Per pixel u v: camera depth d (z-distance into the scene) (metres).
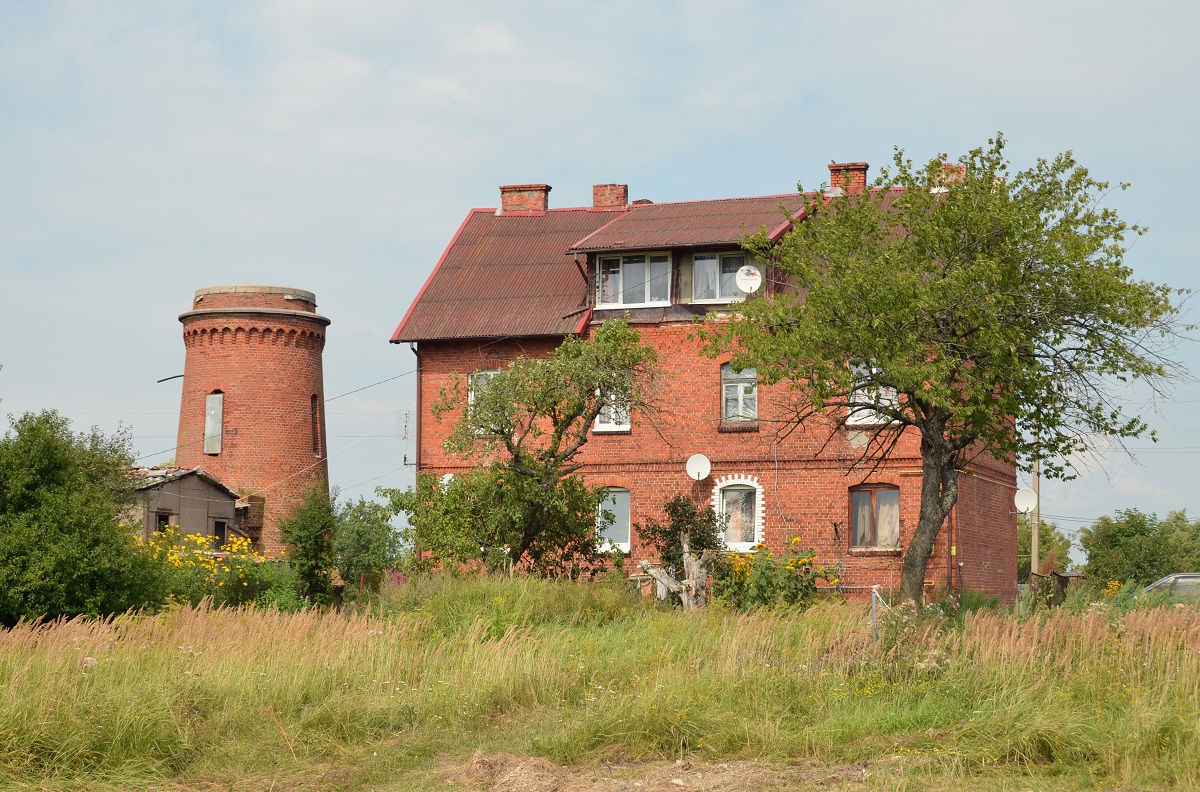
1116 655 14.09
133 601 21.08
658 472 31.94
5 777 11.43
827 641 16.14
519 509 25.95
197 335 45.06
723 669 14.58
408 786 11.42
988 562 32.62
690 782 11.09
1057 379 20.75
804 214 32.66
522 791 10.95
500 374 26.62
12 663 13.88
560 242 36.78
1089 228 20.78
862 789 10.48
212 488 41.00
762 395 31.36
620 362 26.75
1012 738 11.65
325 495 33.00
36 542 19.88
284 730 13.25
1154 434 20.94
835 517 30.36
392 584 25.56
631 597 23.70
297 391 45.41
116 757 12.06
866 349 20.39
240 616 18.25
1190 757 10.70
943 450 21.59
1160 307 20.48
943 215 20.91
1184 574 30.38
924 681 13.92
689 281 32.19
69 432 21.78
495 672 15.10
